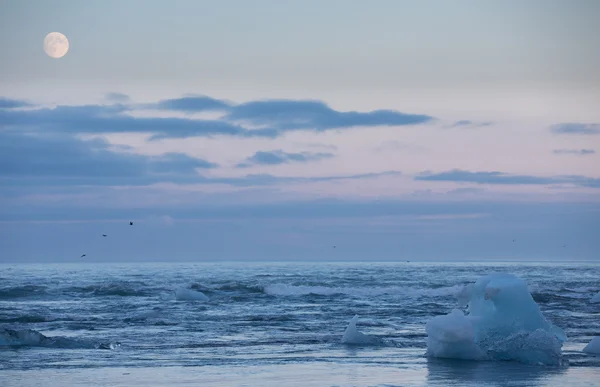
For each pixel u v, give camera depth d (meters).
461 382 32.12
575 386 31.27
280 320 61.41
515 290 40.12
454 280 145.38
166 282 131.62
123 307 75.88
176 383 31.86
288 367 36.38
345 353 41.47
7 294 93.69
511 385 31.45
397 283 132.62
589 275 190.50
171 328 54.91
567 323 59.56
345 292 102.06
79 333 51.47
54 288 100.69
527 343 37.88
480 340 39.75
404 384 31.64
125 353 41.28
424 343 45.88
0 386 31.06
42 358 39.00
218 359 39.09
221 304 81.44
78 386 31.11
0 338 43.75
